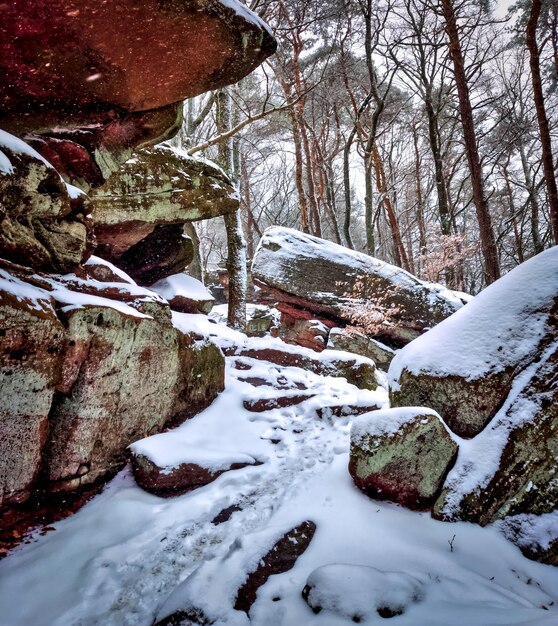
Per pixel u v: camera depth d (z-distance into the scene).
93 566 2.59
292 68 16.72
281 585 2.38
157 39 3.17
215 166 7.12
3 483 2.74
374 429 3.36
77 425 3.30
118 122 4.09
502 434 3.16
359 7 14.98
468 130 11.42
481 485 3.00
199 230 22.58
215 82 3.76
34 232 3.43
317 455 4.27
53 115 3.70
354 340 9.77
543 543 2.68
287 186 29.19
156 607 2.30
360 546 2.71
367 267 10.58
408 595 2.12
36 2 2.66
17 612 2.25
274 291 10.72
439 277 16.88
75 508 3.28
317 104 21.30
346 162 16.44
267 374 6.35
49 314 2.93
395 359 4.45
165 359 4.34
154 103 3.90
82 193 4.00
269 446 4.54
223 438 4.56
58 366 3.12
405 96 21.67
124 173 5.97
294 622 2.05
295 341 10.60
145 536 2.93
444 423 3.29
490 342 3.67
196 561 2.69
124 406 3.80
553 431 2.98
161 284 7.49
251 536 2.85
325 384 6.53
